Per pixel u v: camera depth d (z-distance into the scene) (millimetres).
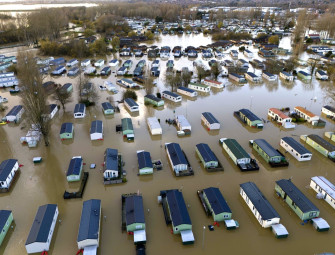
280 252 40031
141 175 56344
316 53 158125
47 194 51531
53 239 42062
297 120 79125
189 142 68688
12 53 161625
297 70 129750
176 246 41000
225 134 72625
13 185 53781
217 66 119875
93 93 91562
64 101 86688
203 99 96688
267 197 50750
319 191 50875
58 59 142625
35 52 164625
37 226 41438
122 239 42094
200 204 48969
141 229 42781
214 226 44438
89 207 45156
